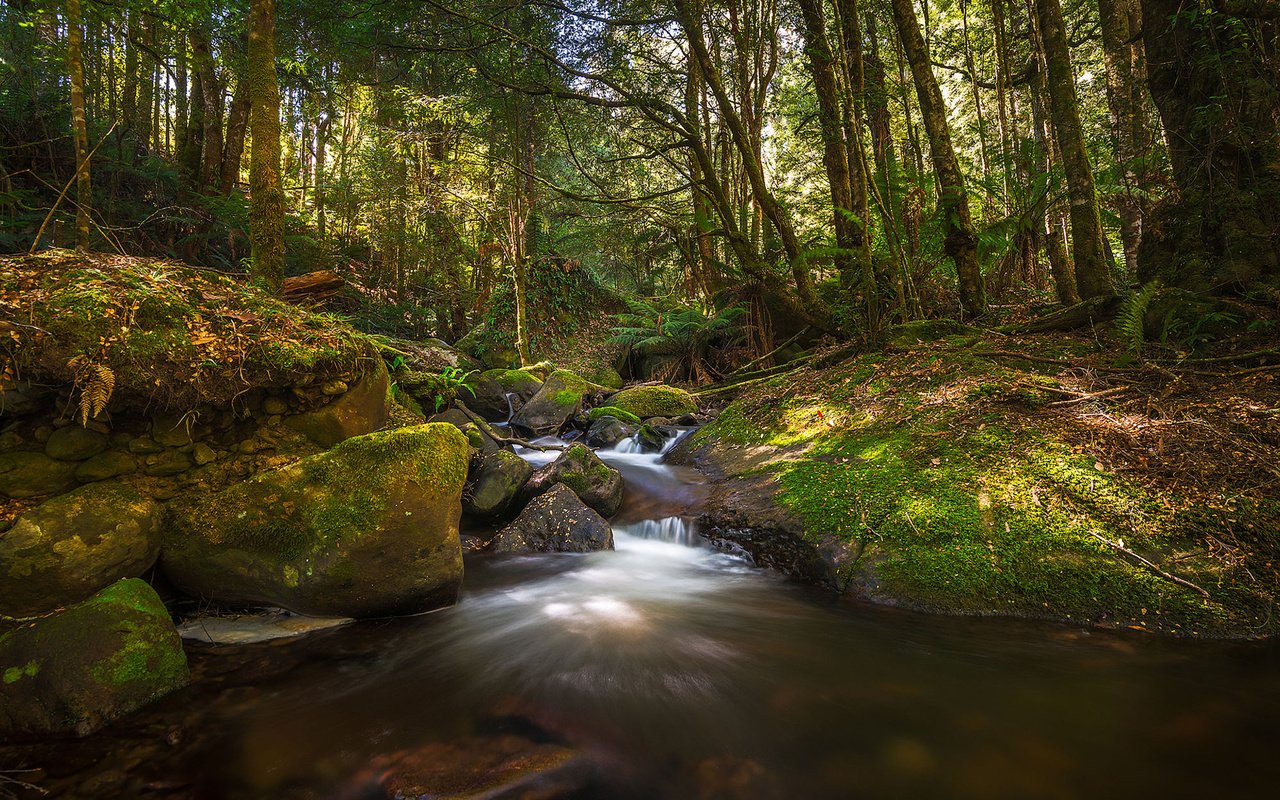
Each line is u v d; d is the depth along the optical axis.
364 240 12.76
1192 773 1.78
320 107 11.96
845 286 7.74
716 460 5.54
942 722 2.12
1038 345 5.26
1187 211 4.79
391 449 2.96
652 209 10.32
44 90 8.62
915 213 7.04
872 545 3.31
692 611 3.18
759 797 1.77
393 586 2.92
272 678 2.42
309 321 3.71
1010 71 10.94
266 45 4.97
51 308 2.62
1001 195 6.94
